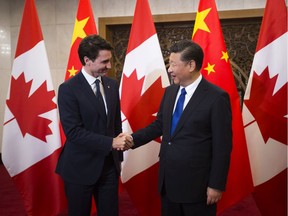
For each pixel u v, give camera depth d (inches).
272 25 88.1
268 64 88.4
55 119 97.5
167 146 67.8
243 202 125.1
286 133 87.7
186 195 64.8
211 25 91.0
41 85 97.4
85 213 74.1
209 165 65.2
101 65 69.8
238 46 169.9
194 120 64.4
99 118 71.7
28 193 99.4
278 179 89.2
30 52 97.7
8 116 98.1
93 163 71.9
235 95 89.4
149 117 94.0
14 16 191.6
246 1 162.9
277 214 89.9
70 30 183.5
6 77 193.9
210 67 90.2
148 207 96.9
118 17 176.4
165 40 177.8
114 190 75.2
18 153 98.8
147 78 94.0
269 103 88.4
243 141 88.0
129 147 72.5
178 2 170.2
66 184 74.2
